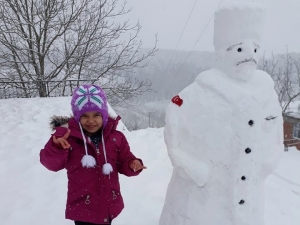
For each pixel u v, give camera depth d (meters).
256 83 2.24
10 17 12.92
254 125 2.16
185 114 2.24
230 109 2.14
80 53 13.88
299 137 18.73
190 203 2.31
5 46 13.34
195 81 2.33
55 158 1.98
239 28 2.12
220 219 2.25
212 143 2.18
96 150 2.15
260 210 2.32
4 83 12.39
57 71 14.15
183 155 2.23
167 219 2.48
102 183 2.15
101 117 2.17
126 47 15.26
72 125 2.14
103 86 13.98
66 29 13.51
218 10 2.22
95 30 13.69
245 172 2.18
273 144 2.32
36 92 13.16
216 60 2.30
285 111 19.11
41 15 13.34
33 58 13.48
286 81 19.50
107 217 2.18
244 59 2.13
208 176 2.21
